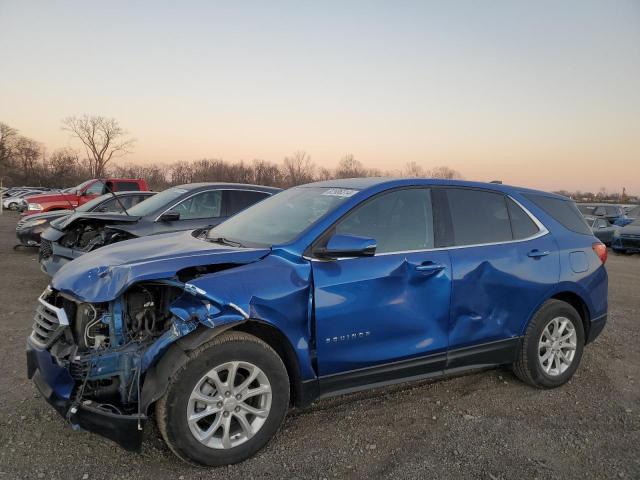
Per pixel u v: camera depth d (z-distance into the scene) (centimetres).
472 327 397
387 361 361
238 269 321
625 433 368
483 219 425
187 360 296
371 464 320
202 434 303
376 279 352
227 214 830
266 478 302
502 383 457
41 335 321
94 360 302
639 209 2045
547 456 334
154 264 314
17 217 2792
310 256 342
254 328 327
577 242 468
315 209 387
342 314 340
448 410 398
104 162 7994
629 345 579
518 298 419
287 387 327
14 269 969
